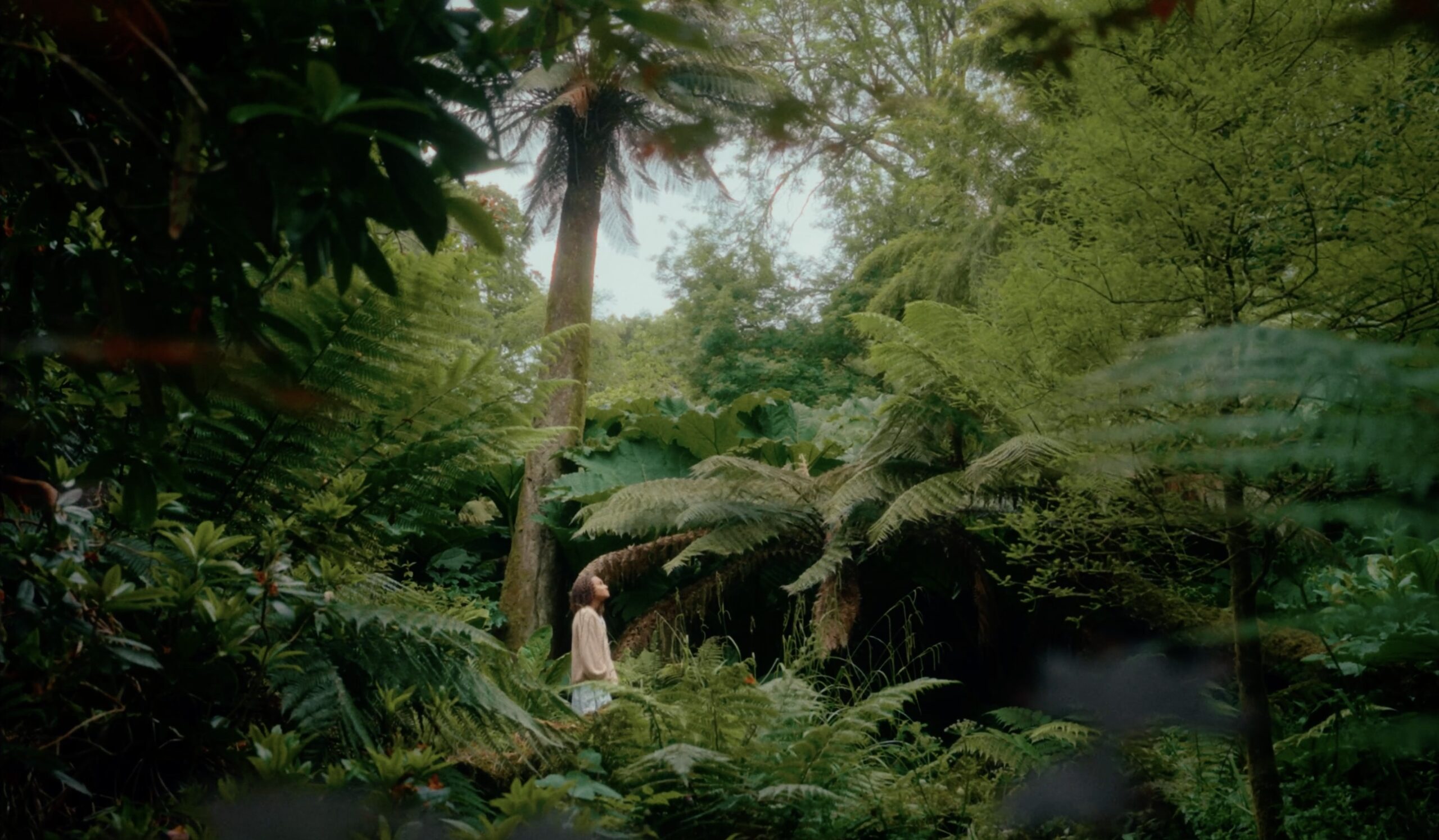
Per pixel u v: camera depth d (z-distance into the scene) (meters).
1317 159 2.67
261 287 1.21
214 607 1.94
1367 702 3.00
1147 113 2.78
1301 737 3.16
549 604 7.01
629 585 6.82
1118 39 2.78
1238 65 2.75
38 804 1.70
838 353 15.56
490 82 1.03
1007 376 3.59
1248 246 2.87
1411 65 2.51
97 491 2.16
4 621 1.60
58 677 1.63
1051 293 3.08
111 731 1.97
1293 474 2.23
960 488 4.93
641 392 14.57
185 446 2.64
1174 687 3.74
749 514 6.18
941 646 6.17
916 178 10.54
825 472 6.78
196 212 1.03
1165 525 2.98
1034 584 3.56
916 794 3.50
